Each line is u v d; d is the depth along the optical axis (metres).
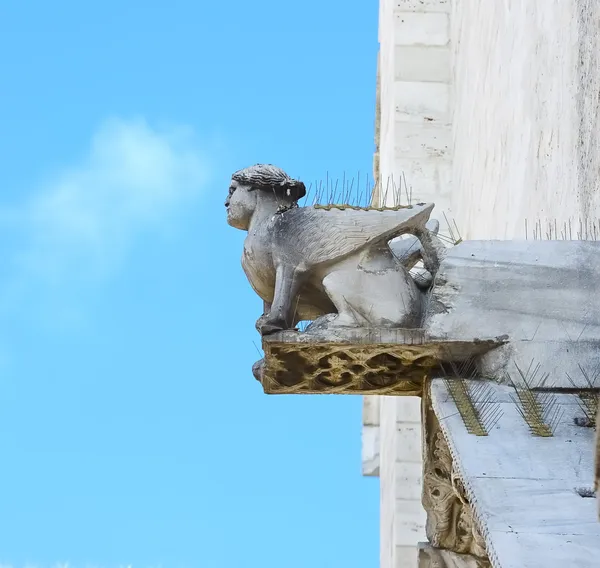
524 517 9.51
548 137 16.45
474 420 11.31
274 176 13.12
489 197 20.52
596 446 8.87
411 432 23.59
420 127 25.06
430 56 25.52
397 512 23.25
